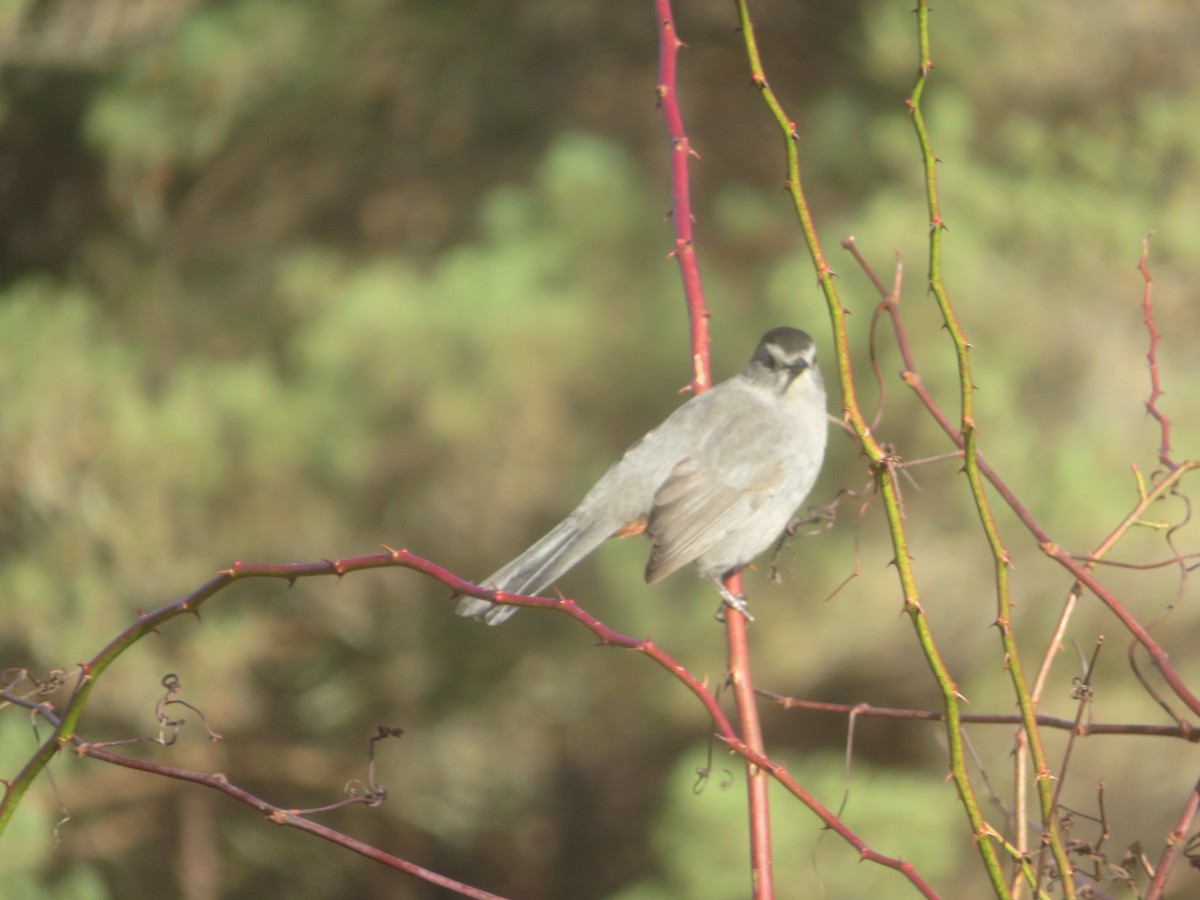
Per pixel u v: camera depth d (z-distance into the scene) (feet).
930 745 45.24
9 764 42.68
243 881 51.75
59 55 50.42
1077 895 12.31
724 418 24.79
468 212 58.03
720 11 60.08
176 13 50.72
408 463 45.19
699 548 23.85
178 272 53.78
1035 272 45.32
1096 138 48.29
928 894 10.98
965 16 48.06
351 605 47.29
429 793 50.34
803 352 25.21
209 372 46.80
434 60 57.47
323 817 51.29
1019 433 42.88
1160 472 13.34
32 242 54.65
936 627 44.32
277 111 51.65
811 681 46.29
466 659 48.73
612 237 48.32
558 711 49.42
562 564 24.08
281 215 56.34
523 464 44.75
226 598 46.42
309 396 44.91
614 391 46.01
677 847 43.65
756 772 13.39
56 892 41.78
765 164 58.75
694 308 16.90
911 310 42.63
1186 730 11.91
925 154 12.10
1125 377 44.83
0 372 44.39
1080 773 42.68
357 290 45.78
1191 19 48.93
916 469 42.78
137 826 48.42
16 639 44.04
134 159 49.85
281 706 49.62
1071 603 12.51
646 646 11.55
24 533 44.65
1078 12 48.49
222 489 44.80
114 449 43.73
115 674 44.57
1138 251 45.85
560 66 62.39
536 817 55.62
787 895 41.39
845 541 44.24
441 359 43.98
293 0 49.24
